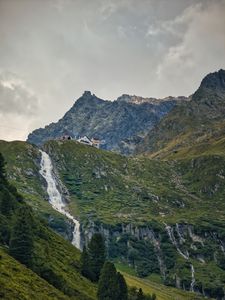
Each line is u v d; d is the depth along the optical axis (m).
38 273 141.38
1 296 103.69
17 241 142.00
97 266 179.75
